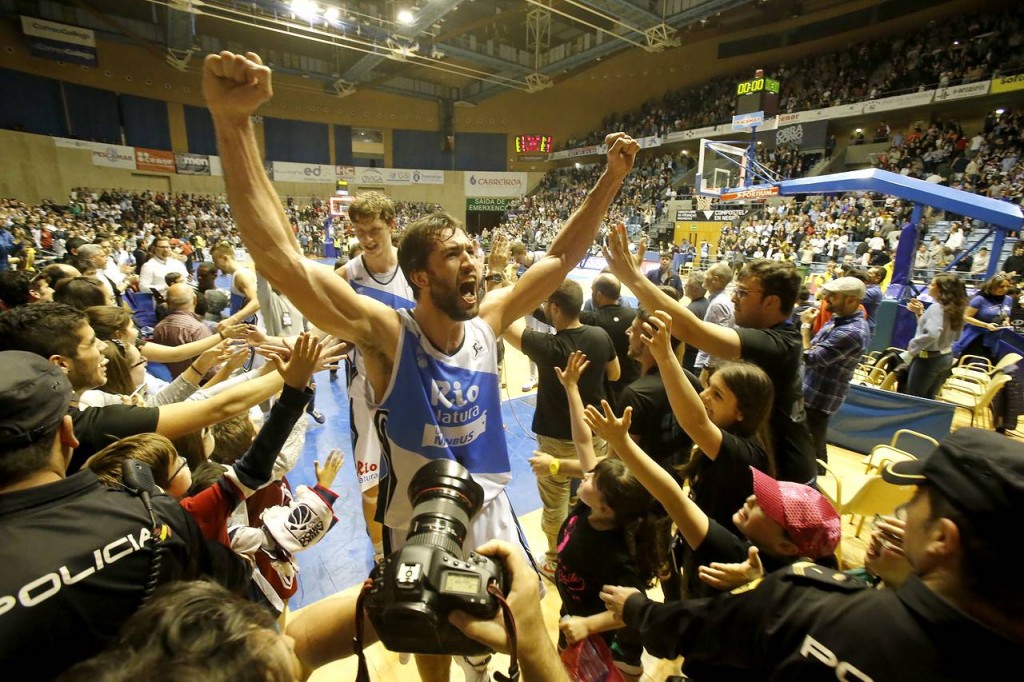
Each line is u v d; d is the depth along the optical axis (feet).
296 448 7.03
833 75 69.05
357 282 9.16
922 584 2.53
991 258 20.25
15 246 32.32
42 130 67.36
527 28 80.74
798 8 72.33
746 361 6.62
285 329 13.88
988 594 2.29
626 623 4.58
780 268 6.98
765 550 4.70
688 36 83.05
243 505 6.47
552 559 9.36
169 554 3.32
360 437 8.65
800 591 3.01
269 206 3.76
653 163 86.33
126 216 66.85
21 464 2.96
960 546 2.37
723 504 5.86
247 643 1.95
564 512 9.16
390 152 98.27
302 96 89.15
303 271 3.75
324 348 5.07
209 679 1.72
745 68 80.94
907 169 56.85
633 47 88.69
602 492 5.82
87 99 71.15
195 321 12.78
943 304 15.08
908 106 58.70
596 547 6.00
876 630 2.56
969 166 51.72
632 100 94.53
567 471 7.76
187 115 80.28
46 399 3.12
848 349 11.10
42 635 2.65
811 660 2.71
